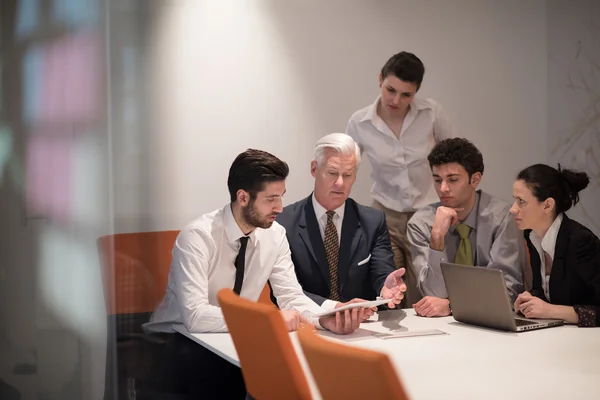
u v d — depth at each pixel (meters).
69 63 4.04
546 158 4.79
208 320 3.17
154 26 4.03
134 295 4.08
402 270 3.44
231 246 3.46
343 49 4.30
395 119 4.40
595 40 4.87
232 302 2.40
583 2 4.84
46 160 4.05
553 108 4.80
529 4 4.72
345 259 3.84
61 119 4.05
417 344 2.93
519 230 4.27
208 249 3.38
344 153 3.83
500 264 4.22
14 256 4.04
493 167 4.66
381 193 4.39
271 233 3.59
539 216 3.54
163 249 4.09
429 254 3.99
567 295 3.47
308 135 4.25
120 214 4.05
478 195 4.31
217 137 4.11
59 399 4.09
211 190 4.12
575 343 2.93
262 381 2.38
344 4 4.29
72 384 4.10
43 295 4.07
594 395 2.20
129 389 4.05
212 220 3.45
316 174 3.88
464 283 3.30
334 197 3.82
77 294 4.08
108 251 4.07
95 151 4.05
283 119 4.21
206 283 3.34
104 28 4.04
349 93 4.32
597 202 4.87
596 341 2.96
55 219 4.06
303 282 3.80
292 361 2.20
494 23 4.64
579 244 3.45
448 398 2.18
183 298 3.27
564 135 4.83
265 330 2.23
